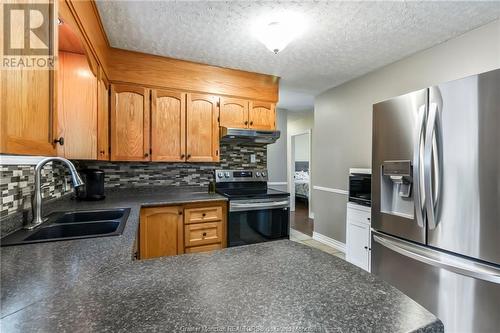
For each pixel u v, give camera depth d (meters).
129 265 0.85
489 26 1.90
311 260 0.93
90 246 1.04
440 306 1.48
